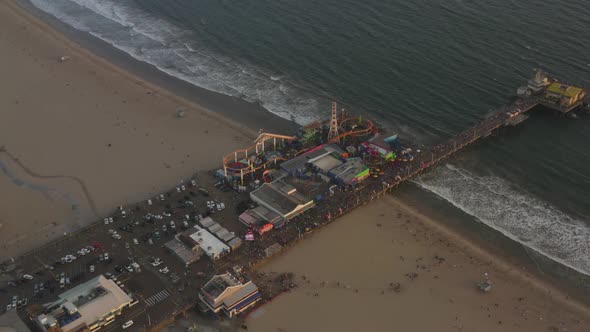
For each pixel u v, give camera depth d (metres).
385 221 184.12
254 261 166.50
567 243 176.62
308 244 175.00
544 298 158.75
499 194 195.62
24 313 149.12
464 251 173.62
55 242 172.88
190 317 151.50
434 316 152.62
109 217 182.50
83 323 142.25
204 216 182.62
